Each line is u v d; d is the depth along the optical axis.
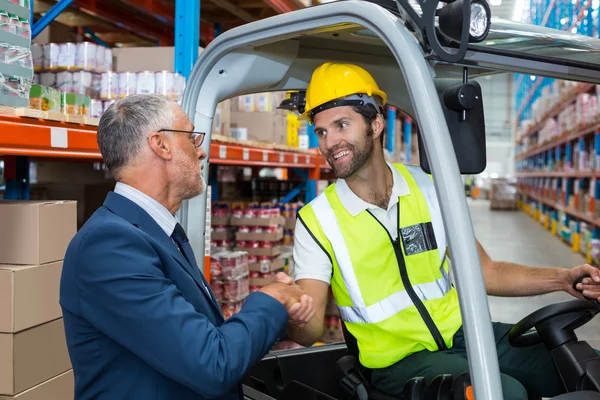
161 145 1.51
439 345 1.91
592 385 1.72
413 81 1.27
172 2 4.21
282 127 4.82
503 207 21.78
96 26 4.91
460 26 1.26
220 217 4.28
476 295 1.20
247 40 1.69
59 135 2.07
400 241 1.93
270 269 4.29
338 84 1.80
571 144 11.09
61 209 2.18
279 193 6.48
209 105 1.89
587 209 8.27
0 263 2.09
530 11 9.69
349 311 1.93
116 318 1.34
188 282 1.51
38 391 2.06
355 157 1.84
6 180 3.20
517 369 2.00
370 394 1.92
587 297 1.95
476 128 1.34
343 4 1.42
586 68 1.65
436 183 1.25
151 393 1.41
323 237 1.92
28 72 2.02
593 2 6.07
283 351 2.24
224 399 1.56
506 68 1.52
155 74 2.98
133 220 1.48
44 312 2.09
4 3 1.90
